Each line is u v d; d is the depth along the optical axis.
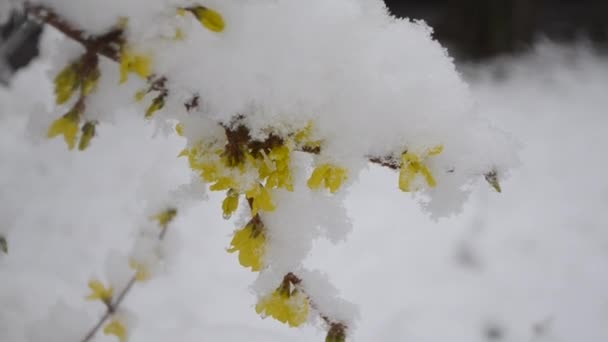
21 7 0.33
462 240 1.06
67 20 0.33
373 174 1.28
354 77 0.37
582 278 0.99
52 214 1.02
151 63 0.34
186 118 0.37
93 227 1.01
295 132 0.36
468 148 0.37
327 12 0.37
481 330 0.86
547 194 1.27
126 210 1.08
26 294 0.78
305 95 0.36
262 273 0.41
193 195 0.45
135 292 0.84
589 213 1.19
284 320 0.39
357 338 0.81
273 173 0.36
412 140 0.36
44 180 1.12
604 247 1.08
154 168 0.59
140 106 0.38
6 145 1.17
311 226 0.40
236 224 0.41
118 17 0.34
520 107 1.84
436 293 0.93
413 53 0.38
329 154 0.36
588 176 1.37
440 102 0.37
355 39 0.37
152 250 0.58
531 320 0.88
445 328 0.85
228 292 0.88
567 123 1.71
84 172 1.18
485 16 2.32
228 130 0.36
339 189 0.38
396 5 2.86
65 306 0.58
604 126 1.69
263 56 0.36
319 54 0.37
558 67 2.21
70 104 0.38
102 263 0.92
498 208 1.18
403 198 1.20
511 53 2.31
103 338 0.67
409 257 1.01
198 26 0.36
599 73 2.17
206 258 0.96
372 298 0.90
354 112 0.37
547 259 1.03
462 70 2.21
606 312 0.92
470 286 0.95
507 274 0.99
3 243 0.46
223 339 0.71
